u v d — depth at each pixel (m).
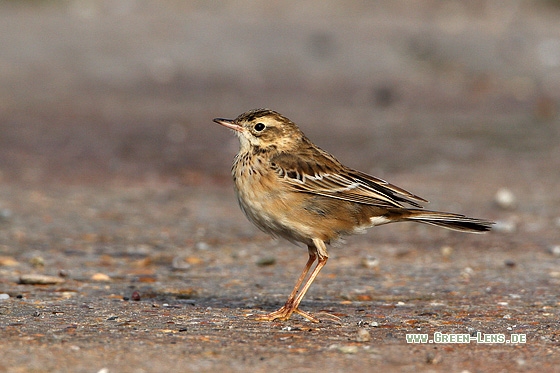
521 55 32.34
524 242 14.30
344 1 40.59
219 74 30.41
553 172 19.64
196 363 7.72
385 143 22.38
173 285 11.49
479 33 34.47
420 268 12.65
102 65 30.78
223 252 13.64
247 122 9.98
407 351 8.26
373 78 30.42
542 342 8.67
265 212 9.73
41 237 14.13
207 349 8.19
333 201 9.75
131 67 30.75
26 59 30.86
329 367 7.68
